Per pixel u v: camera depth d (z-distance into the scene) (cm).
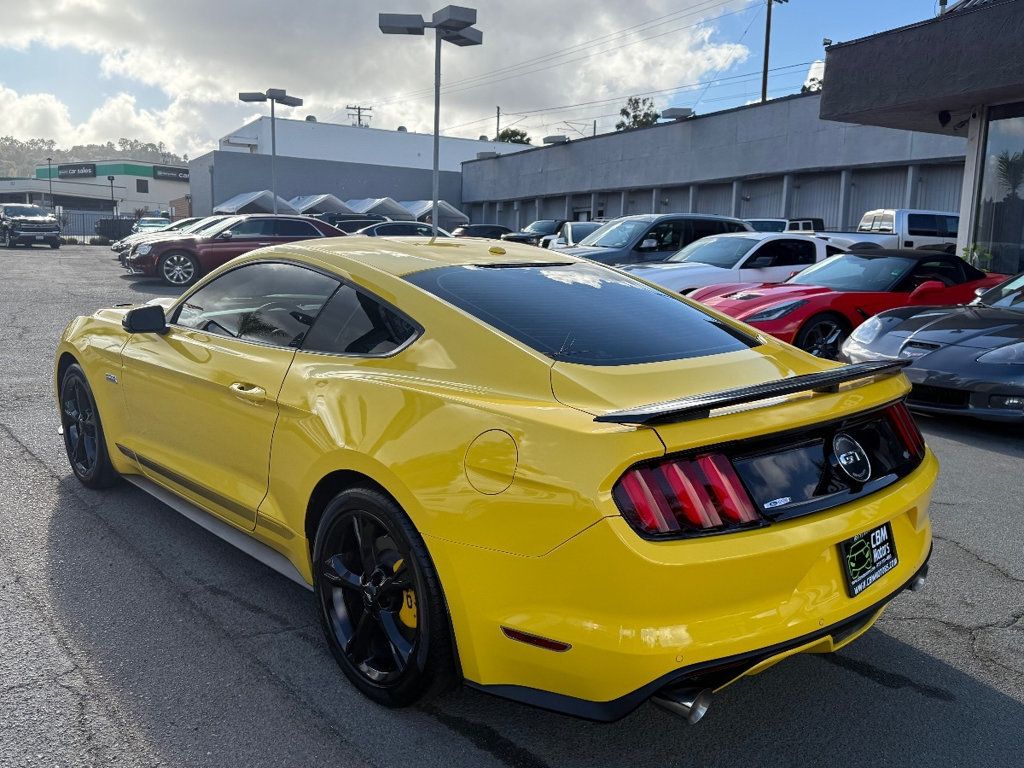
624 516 206
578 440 214
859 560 241
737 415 222
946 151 2114
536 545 216
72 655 290
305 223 1934
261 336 334
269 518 307
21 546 382
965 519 449
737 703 275
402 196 4784
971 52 1100
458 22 1662
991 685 287
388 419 257
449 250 343
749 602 218
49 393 684
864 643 316
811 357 314
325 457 272
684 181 2914
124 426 408
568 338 271
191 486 356
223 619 319
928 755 247
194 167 4831
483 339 264
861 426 258
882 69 1227
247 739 246
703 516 212
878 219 1752
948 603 350
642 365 262
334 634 279
